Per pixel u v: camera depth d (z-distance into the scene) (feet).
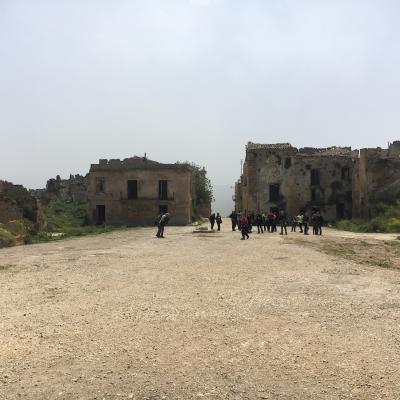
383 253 71.97
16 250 76.84
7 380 20.79
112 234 117.60
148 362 22.84
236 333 27.45
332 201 161.89
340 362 22.66
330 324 29.17
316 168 162.40
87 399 18.84
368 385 19.93
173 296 37.55
